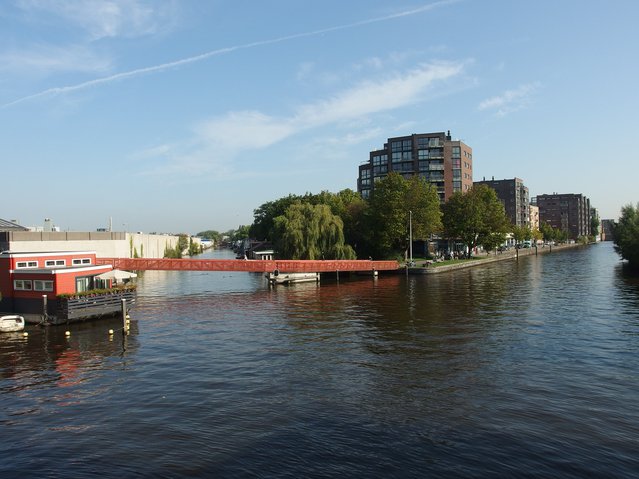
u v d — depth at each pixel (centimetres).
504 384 2105
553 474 1341
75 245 6675
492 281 6406
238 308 4416
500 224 10119
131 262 5819
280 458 1459
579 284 5825
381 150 14025
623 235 8600
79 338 3142
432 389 2055
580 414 1758
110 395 2056
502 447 1505
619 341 2830
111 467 1430
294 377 2255
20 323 3334
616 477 1324
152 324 3634
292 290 5888
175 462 1447
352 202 10394
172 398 2002
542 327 3266
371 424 1695
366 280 7031
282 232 8006
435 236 10881
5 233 5922
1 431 1706
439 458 1441
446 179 13025
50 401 1998
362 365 2438
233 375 2305
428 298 4850
